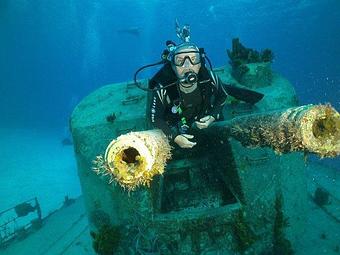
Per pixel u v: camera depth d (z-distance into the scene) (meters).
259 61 5.13
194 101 2.76
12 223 12.80
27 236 8.03
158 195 3.59
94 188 4.07
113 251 3.74
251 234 3.41
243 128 2.18
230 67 5.91
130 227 3.75
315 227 5.32
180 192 3.78
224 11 51.50
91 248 6.45
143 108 4.68
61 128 34.72
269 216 3.66
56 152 23.06
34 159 21.70
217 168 3.72
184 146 2.48
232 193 3.54
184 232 3.50
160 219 3.43
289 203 3.97
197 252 3.53
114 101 5.10
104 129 4.38
